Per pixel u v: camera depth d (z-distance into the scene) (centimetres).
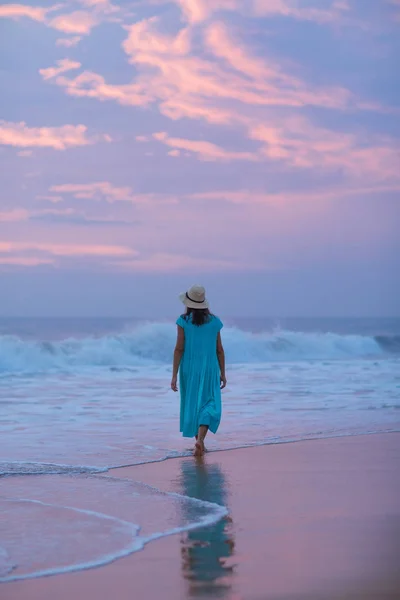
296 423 930
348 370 1848
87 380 1581
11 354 1941
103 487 570
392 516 480
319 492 553
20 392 1309
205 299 778
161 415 1003
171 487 573
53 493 548
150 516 481
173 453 724
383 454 720
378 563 380
